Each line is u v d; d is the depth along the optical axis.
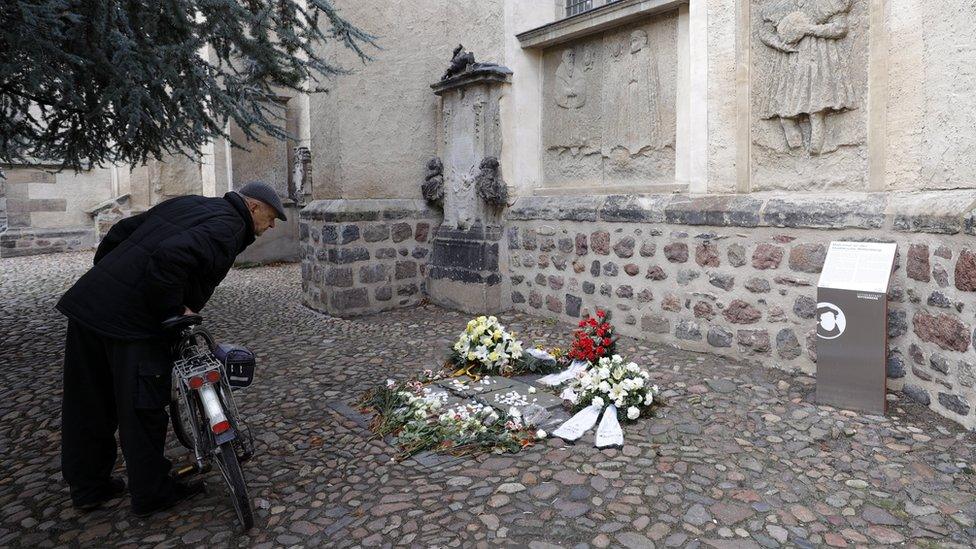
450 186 6.83
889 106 3.58
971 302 2.96
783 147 4.24
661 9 4.97
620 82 5.50
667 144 5.14
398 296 7.00
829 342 3.51
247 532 2.37
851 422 3.24
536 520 2.35
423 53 6.97
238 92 4.83
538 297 6.27
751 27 4.32
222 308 7.39
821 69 3.93
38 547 2.32
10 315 6.96
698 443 3.04
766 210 4.18
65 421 2.51
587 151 5.90
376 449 3.12
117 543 2.33
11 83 4.36
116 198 15.03
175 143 5.44
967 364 3.02
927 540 2.17
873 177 3.71
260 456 3.09
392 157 6.89
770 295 4.21
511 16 6.22
